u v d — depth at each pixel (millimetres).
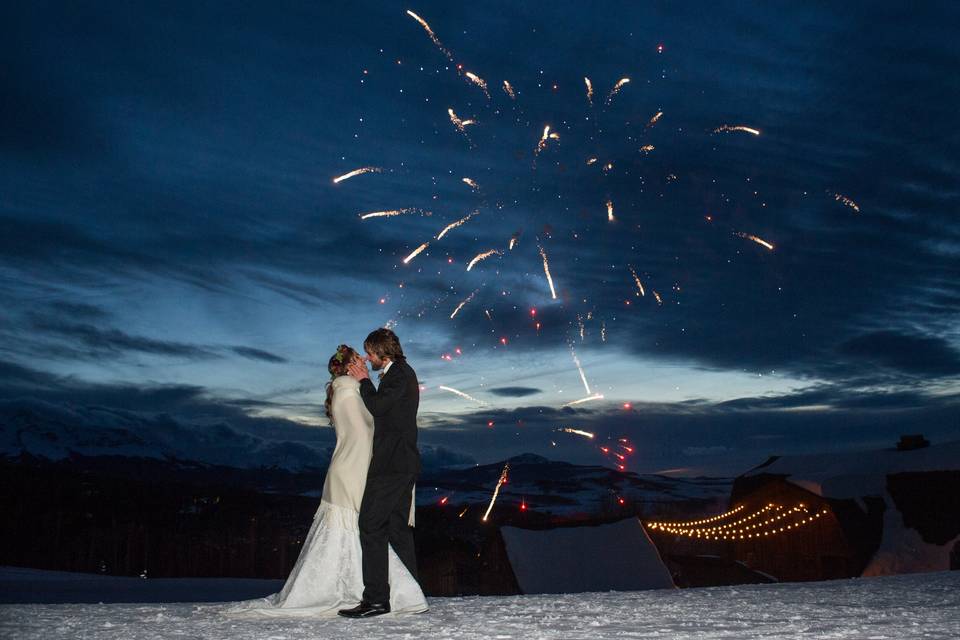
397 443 5949
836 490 21391
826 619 5336
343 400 6180
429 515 25562
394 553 6012
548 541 19594
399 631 5047
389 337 6230
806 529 21719
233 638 4824
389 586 5824
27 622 5496
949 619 5254
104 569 23672
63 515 24766
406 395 6000
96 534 23812
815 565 21328
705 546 24266
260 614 5762
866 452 23094
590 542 19656
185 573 24266
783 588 7305
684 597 6703
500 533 19625
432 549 23734
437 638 4746
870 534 20375
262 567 24938
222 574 24562
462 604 6406
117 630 5152
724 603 6262
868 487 21281
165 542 24281
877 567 19578
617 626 5152
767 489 22844
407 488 5949
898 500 20688
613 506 27672
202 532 25125
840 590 7008
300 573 5969
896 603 6109
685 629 4984
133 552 23891
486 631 4996
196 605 6355
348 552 6016
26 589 17812
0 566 22844
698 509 27875
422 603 5961
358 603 5941
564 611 5902
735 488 24062
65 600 15750
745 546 23141
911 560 19391
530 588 18469
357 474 6094
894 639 4520
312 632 5039
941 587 7051
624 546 19594
